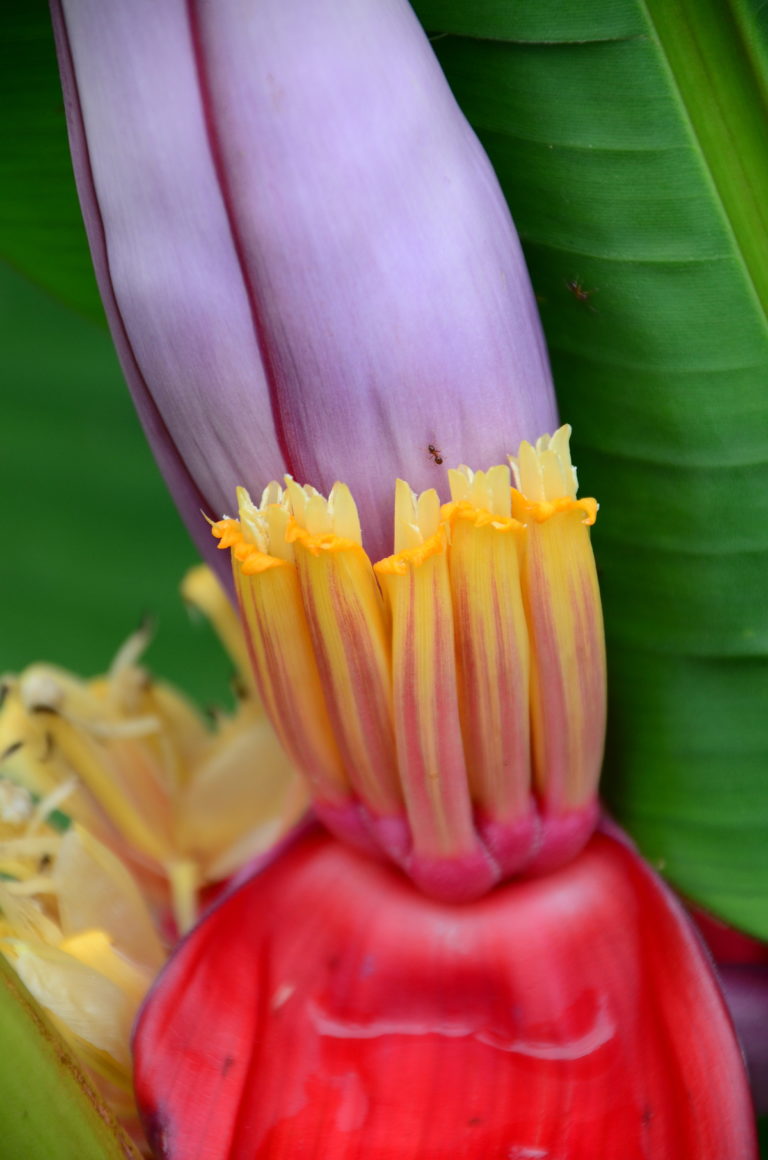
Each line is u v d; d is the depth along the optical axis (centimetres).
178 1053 39
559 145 39
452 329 37
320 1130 38
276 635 38
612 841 40
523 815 39
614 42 39
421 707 38
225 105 37
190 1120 39
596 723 39
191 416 38
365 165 37
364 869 40
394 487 38
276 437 38
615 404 40
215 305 37
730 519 40
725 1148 38
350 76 37
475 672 38
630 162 39
